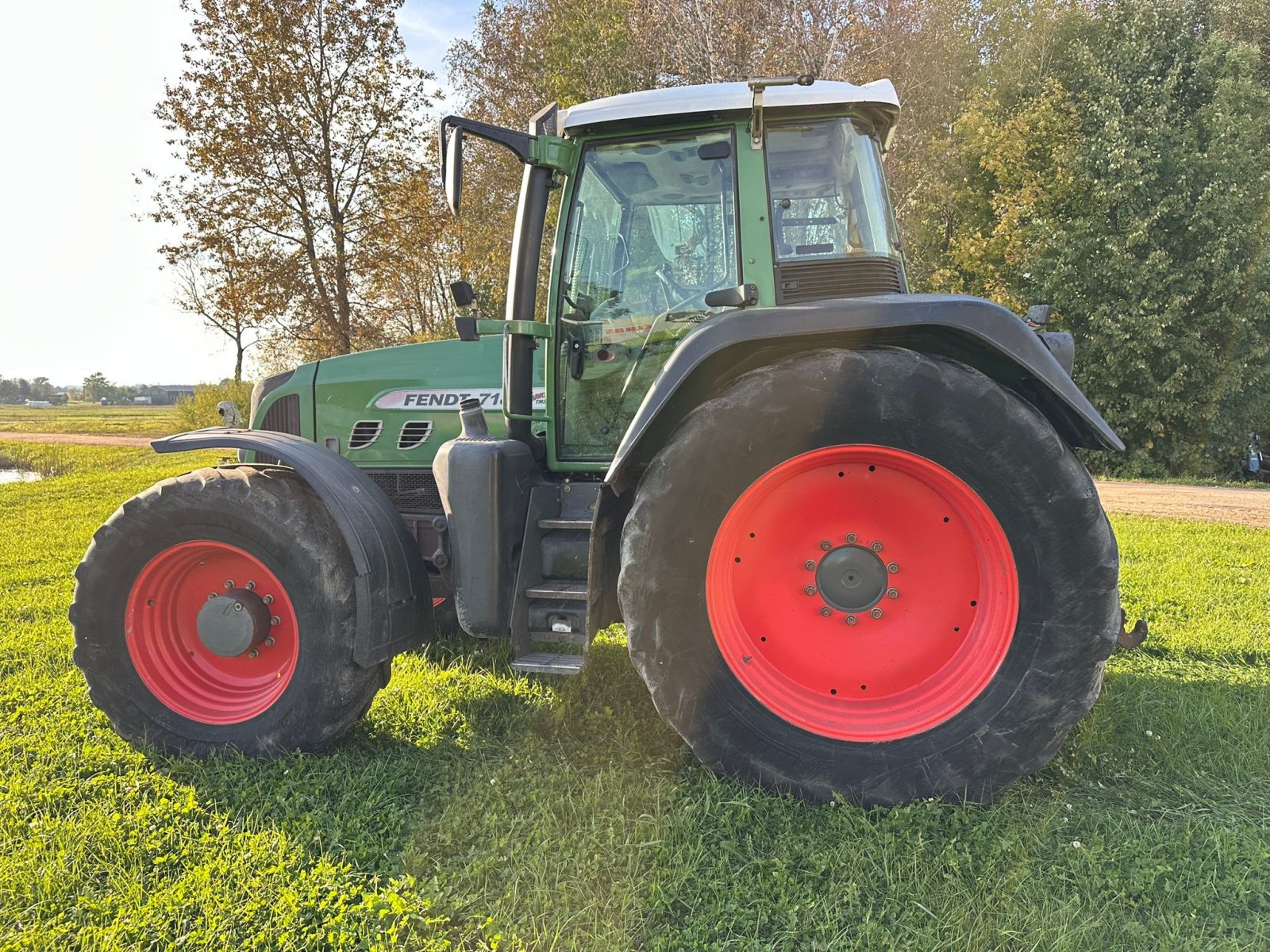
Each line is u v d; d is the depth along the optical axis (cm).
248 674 298
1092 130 1538
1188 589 489
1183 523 784
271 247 1586
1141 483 1360
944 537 246
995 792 233
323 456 292
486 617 274
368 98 1552
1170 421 1548
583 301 304
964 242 1570
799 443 240
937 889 200
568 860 213
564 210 299
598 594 258
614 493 256
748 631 255
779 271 279
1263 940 182
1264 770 261
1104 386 1542
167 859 223
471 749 286
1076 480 227
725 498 243
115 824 238
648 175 292
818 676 253
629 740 285
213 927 193
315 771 267
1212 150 1447
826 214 282
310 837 230
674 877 206
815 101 273
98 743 296
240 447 291
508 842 223
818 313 238
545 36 1736
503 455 279
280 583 279
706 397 265
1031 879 202
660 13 1413
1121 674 340
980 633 243
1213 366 1466
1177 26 1598
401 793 257
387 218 1580
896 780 235
